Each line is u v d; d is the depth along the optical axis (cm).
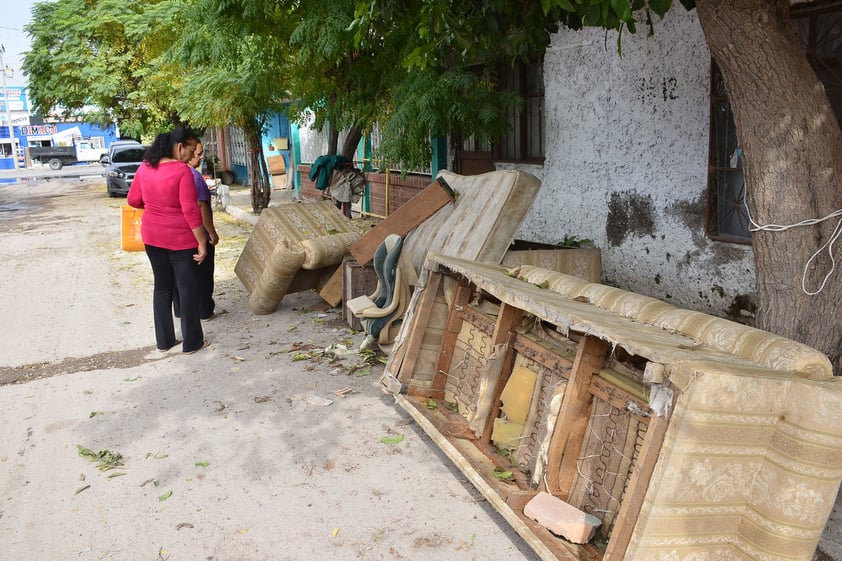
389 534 358
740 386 260
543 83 855
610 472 326
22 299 876
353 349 638
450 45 555
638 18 699
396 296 583
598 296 419
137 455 448
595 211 796
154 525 371
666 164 694
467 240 597
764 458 274
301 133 1830
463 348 471
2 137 5819
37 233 1479
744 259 626
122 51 2231
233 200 1900
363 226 798
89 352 658
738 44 368
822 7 546
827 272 374
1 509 391
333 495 396
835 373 380
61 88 2303
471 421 422
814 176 371
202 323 740
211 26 920
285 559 341
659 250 716
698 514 271
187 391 552
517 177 589
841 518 354
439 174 707
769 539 272
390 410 505
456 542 350
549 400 374
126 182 2209
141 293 894
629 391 320
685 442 260
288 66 1041
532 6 495
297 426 483
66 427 492
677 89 670
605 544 319
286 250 708
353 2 791
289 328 712
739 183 629
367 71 955
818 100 370
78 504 393
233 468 428
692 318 362
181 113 1438
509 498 347
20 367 622
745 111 382
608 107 755
